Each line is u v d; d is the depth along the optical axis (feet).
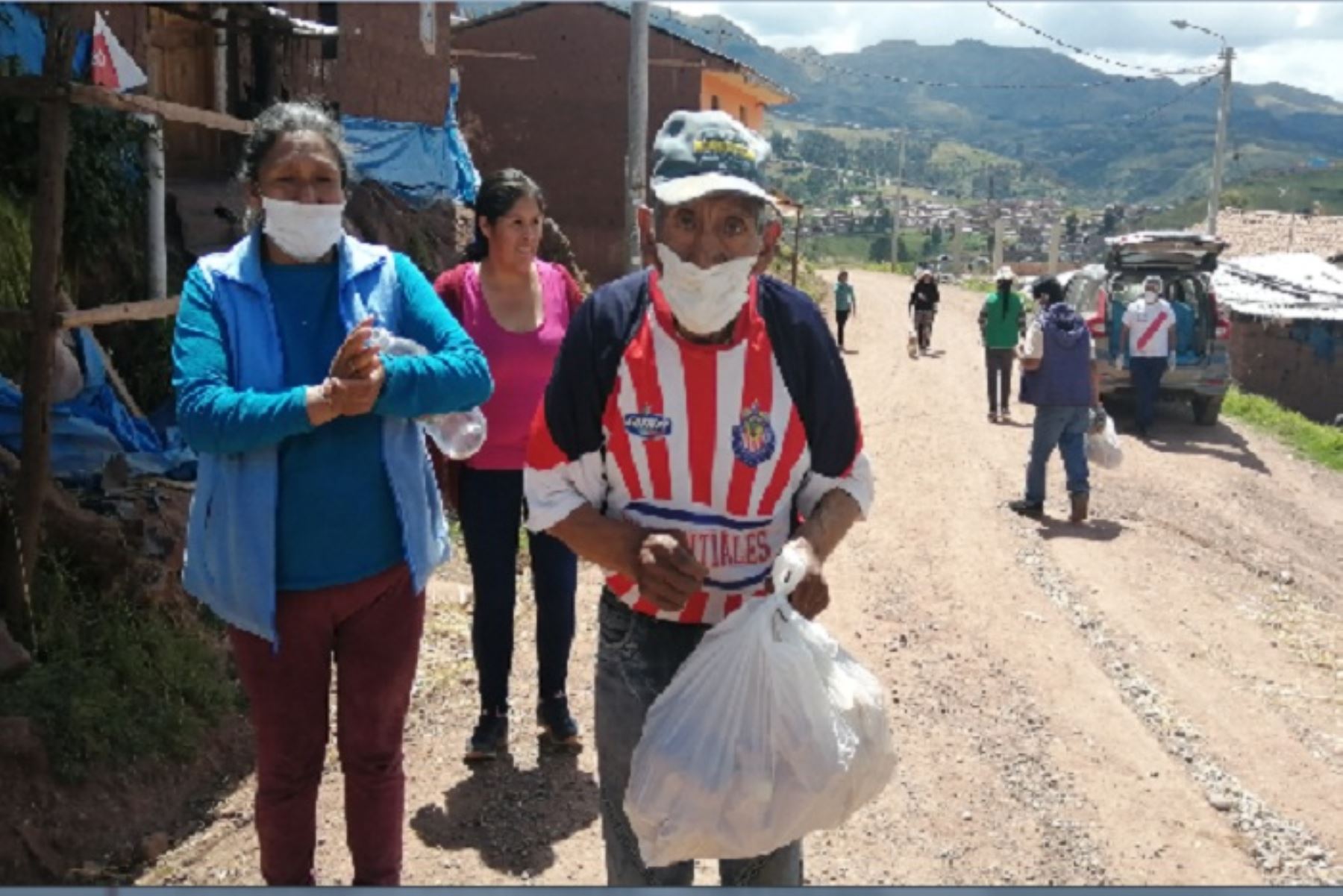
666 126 8.22
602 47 81.41
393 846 10.68
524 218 14.15
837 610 22.50
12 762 13.01
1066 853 13.84
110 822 13.19
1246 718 18.63
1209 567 28.37
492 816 13.80
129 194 26.71
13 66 23.16
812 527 8.45
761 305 8.30
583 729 16.07
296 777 10.29
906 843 13.88
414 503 10.14
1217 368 48.26
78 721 13.79
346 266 10.02
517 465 14.52
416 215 49.85
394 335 10.22
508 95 81.87
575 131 82.12
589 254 82.74
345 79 47.60
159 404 25.73
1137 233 50.65
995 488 34.58
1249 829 14.73
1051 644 21.43
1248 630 23.59
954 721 17.60
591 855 13.01
